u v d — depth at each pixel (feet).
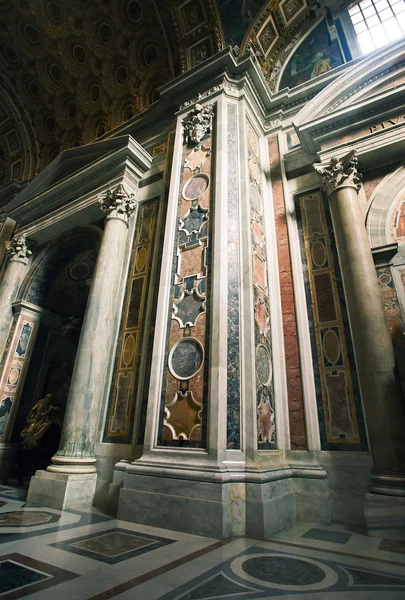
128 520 12.53
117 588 6.77
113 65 33.53
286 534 11.39
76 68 35.22
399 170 18.07
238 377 13.74
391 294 15.81
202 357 14.17
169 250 18.01
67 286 32.78
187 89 23.66
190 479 11.91
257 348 14.90
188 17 27.53
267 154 22.93
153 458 13.35
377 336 13.89
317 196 19.74
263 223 19.56
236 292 15.39
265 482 12.06
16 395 26.76
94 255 30.19
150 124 28.53
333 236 18.04
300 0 25.86
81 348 18.19
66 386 30.73
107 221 22.40
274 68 27.66
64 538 10.11
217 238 16.29
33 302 29.89
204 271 16.10
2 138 42.32
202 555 8.98
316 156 20.79
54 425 25.90
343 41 25.68
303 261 18.37
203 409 13.24
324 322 16.43
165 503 12.01
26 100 39.24
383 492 11.80
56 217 28.14
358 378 14.67
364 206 18.17
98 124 35.70
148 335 18.24
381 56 19.75
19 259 30.17
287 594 6.70
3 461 24.35
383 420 12.77
